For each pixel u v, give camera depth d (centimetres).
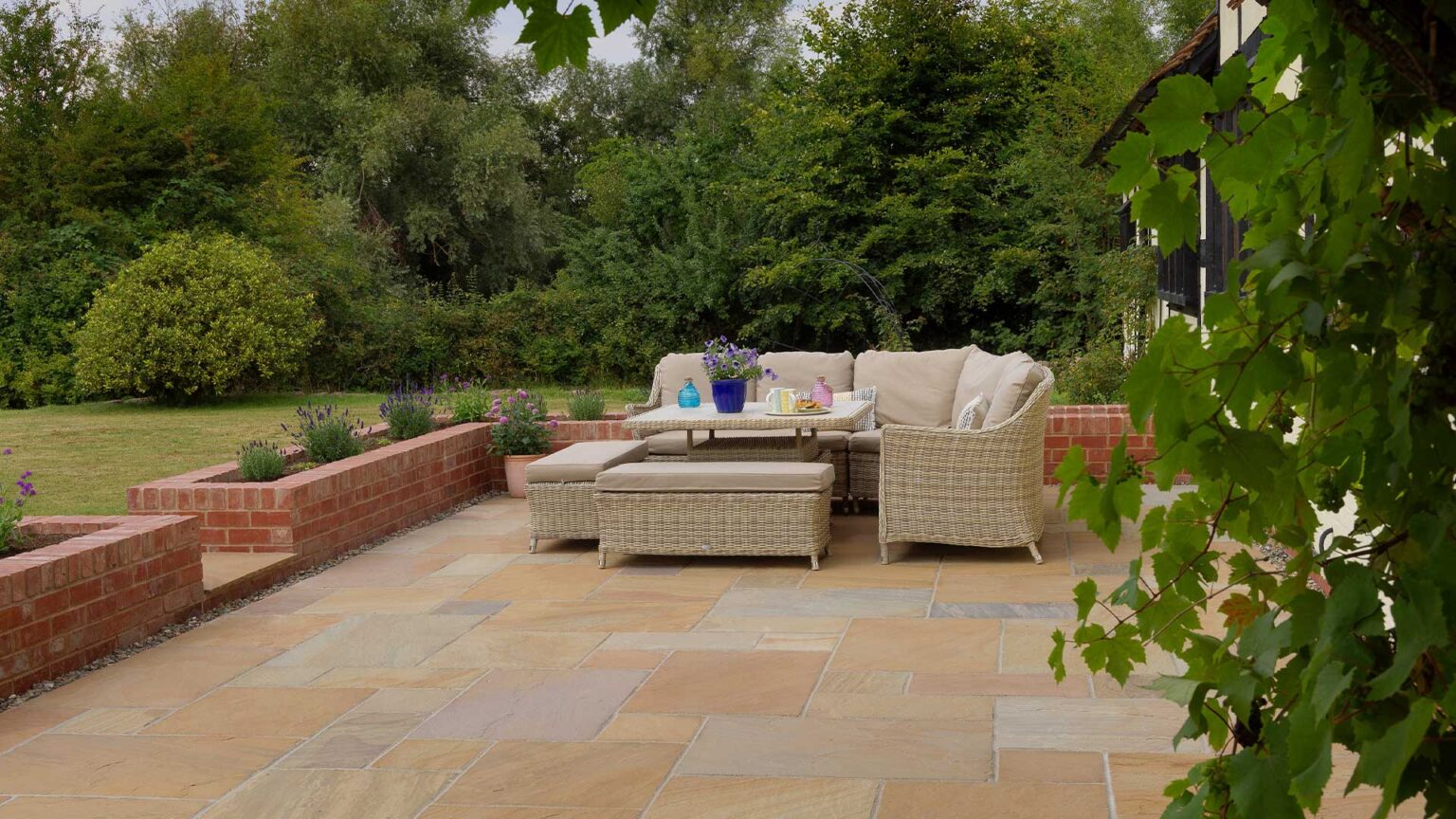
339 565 710
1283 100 132
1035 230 1912
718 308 2278
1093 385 1151
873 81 2164
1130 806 338
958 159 2189
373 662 510
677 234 2484
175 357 1741
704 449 823
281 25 2820
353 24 2822
